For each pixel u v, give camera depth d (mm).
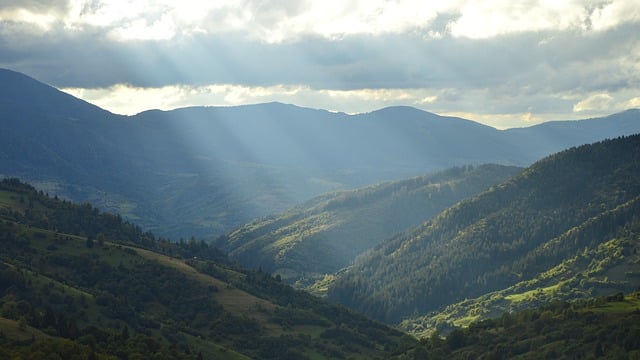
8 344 191250
